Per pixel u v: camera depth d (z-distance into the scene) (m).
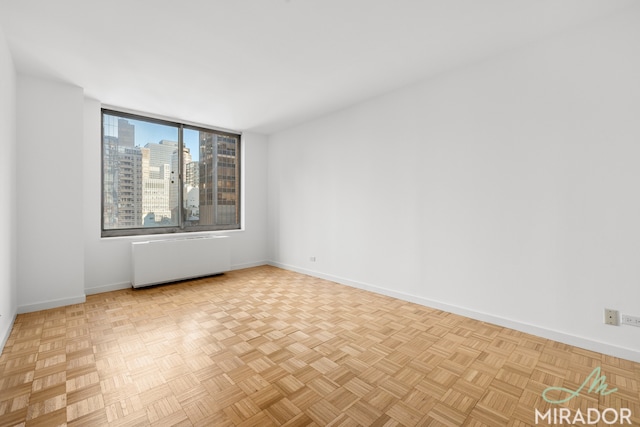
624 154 2.32
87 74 3.36
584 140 2.49
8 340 2.66
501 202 2.97
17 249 3.29
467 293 3.24
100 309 3.48
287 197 5.69
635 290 2.29
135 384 2.02
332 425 1.64
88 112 4.07
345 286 4.50
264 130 5.82
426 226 3.59
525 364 2.27
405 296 3.80
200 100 4.19
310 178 5.18
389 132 3.95
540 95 2.71
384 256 4.05
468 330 2.89
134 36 2.64
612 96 2.36
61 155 3.57
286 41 2.74
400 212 3.85
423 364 2.28
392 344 2.61
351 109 4.44
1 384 2.00
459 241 3.29
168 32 2.58
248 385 2.01
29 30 2.53
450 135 3.34
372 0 2.20
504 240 2.96
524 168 2.81
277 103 4.30
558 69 2.61
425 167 3.58
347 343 2.63
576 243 2.54
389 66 3.23
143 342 2.64
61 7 2.23
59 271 3.57
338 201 4.69
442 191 3.43
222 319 3.20
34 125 3.39
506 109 2.92
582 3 2.22
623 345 2.34
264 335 2.79
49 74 3.35
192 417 1.70
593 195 2.46
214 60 3.08
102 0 2.17
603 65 2.39
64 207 3.59
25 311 3.34
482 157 3.09
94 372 2.16
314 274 5.14
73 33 2.58
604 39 2.39
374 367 2.24
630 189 2.29
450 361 2.32
